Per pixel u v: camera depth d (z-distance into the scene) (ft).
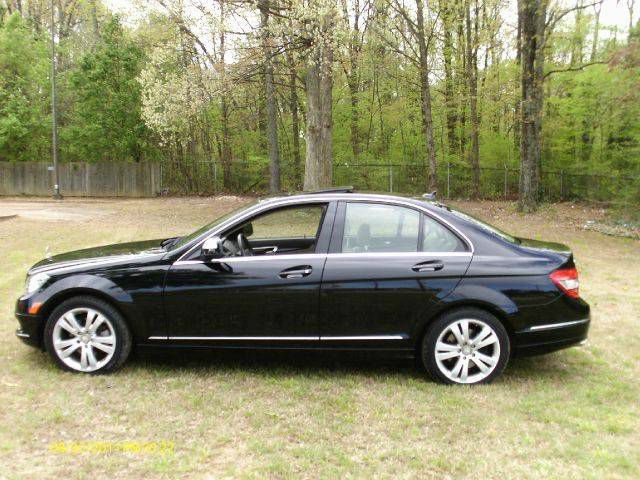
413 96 94.02
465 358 14.60
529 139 65.98
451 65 89.56
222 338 14.90
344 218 15.08
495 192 94.89
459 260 14.55
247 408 13.14
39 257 33.37
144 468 10.37
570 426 12.37
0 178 104.99
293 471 10.34
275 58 62.90
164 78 81.66
